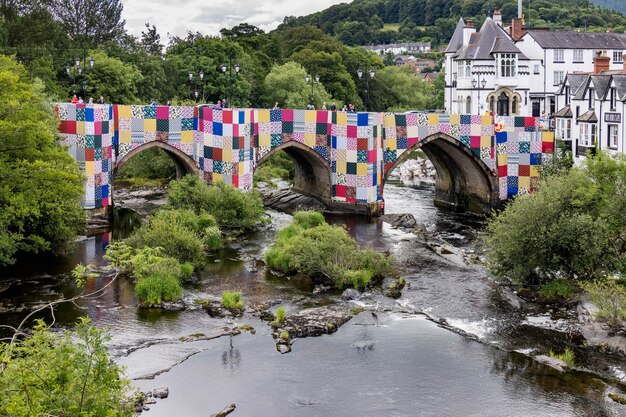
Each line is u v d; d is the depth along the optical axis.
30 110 42.19
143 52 92.00
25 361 17.12
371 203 61.19
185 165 62.94
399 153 62.59
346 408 26.34
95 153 55.44
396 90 132.25
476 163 64.00
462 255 47.75
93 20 102.94
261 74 100.44
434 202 71.19
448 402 26.84
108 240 50.56
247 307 36.75
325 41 133.25
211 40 100.94
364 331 34.03
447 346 32.16
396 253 48.44
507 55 87.19
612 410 26.11
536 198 38.75
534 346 32.09
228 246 50.19
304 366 29.92
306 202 64.75
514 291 39.38
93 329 18.61
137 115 59.06
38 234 44.31
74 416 16.19
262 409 26.16
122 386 21.20
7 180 39.81
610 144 58.53
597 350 31.47
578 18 178.50
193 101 86.06
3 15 83.38
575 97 65.50
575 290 37.59
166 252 42.88
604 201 38.56
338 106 105.12
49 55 77.38
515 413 25.95
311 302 37.94
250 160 61.16
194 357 30.58
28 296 37.59
